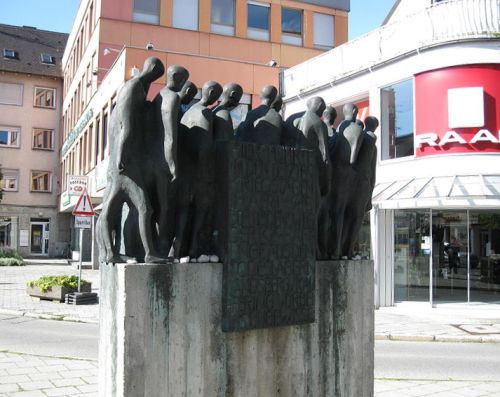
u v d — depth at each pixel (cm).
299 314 537
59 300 1719
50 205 4675
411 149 1781
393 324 1490
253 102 2394
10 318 1466
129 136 460
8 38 4953
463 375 923
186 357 466
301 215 545
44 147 4722
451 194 1611
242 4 2984
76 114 3762
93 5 3045
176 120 469
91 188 2842
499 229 1714
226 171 495
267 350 518
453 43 1666
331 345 569
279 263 524
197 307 475
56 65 4853
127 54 2178
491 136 1625
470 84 1652
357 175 617
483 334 1365
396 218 1784
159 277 455
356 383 589
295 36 3103
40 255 4634
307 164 552
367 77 1925
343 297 584
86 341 1138
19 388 757
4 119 4628
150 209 467
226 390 489
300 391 540
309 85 2191
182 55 2281
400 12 2250
